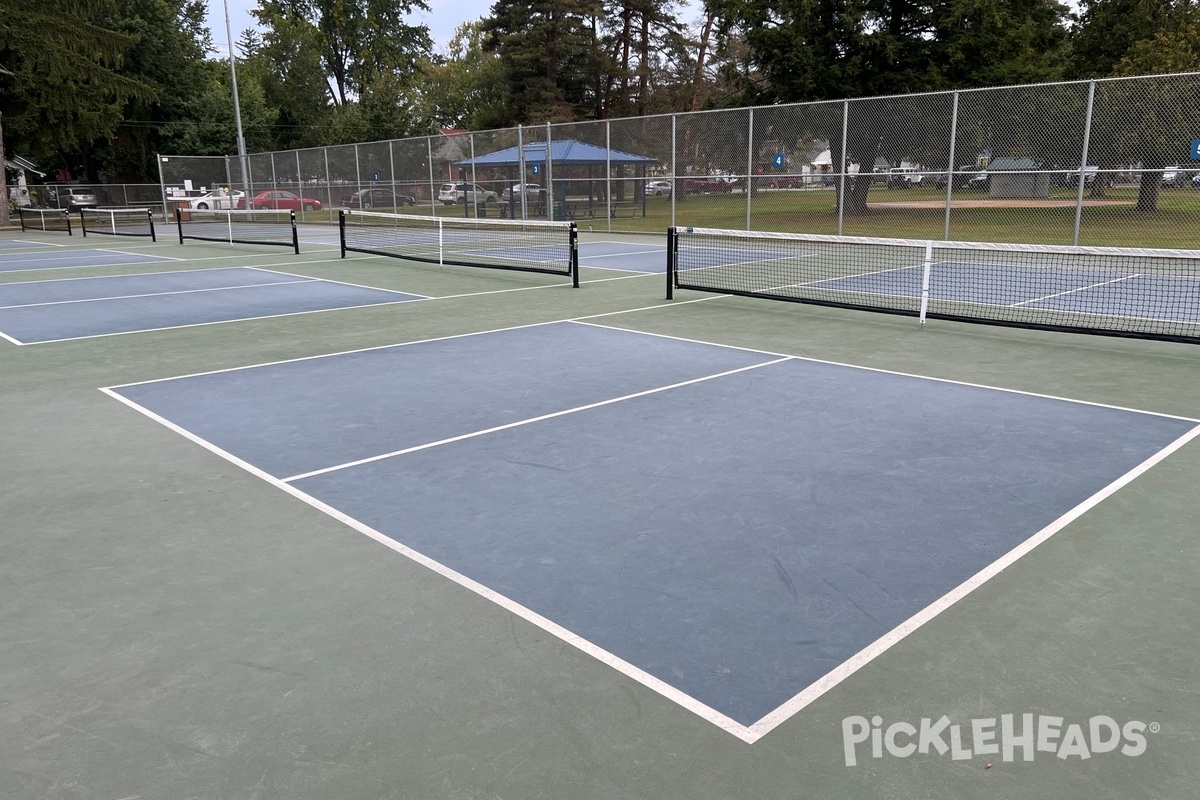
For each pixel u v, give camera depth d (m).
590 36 49.88
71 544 4.14
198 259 19.27
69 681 3.01
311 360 8.30
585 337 9.27
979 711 2.76
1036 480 4.84
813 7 27.25
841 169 19.88
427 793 2.42
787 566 3.81
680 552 3.96
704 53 53.91
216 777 2.51
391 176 30.27
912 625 3.30
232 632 3.31
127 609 3.51
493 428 5.96
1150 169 15.81
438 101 69.88
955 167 19.41
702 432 5.80
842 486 4.77
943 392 6.82
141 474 5.12
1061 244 17.73
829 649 3.13
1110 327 9.63
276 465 5.25
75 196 39.06
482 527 4.27
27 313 11.56
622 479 4.92
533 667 3.04
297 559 3.94
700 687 2.90
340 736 2.68
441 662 3.08
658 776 2.47
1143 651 3.10
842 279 14.26
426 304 11.82
